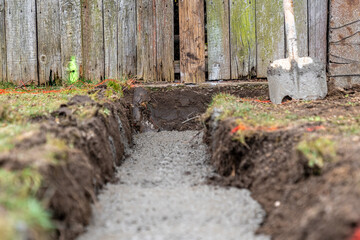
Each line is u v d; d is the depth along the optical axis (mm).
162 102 6199
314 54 6250
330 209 2000
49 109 3814
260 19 6336
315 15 6211
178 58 6938
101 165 3262
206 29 6688
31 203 1841
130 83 6285
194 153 4621
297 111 4461
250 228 2436
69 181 2355
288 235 2176
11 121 3332
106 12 6477
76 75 6562
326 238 1881
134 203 2830
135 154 4730
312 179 2428
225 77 6465
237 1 6352
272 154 3037
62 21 6520
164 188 3258
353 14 6047
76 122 3250
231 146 3326
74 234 2227
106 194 2979
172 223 2508
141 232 2369
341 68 6117
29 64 6586
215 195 3008
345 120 3674
